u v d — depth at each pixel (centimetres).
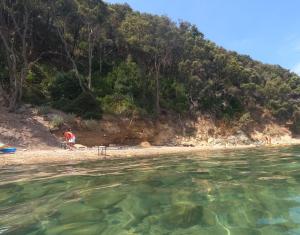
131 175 876
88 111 2731
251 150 2395
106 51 3972
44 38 3359
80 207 503
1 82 2711
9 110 2312
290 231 390
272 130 4831
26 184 726
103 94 3288
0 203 536
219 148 2952
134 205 516
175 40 4078
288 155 1658
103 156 1736
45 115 2436
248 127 4584
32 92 2750
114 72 3653
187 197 573
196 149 2720
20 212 475
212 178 803
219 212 473
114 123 2867
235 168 1039
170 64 4316
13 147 1883
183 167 1098
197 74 4500
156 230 393
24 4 2627
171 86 4175
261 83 5700
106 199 558
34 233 380
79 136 2470
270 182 725
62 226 406
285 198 559
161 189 650
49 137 2206
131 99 3331
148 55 4150
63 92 2864
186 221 430
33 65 3095
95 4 3678
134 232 385
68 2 3250
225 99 4703
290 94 5806
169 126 3653
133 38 3888
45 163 1326
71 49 3606
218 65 4853
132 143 3012
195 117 4081
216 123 4219
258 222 426
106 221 429
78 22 3541
